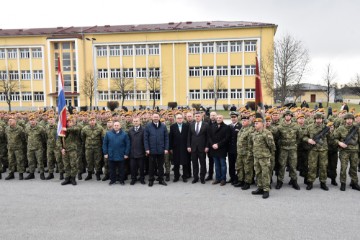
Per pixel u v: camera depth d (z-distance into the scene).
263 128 7.99
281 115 10.55
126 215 6.60
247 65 48.19
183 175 9.69
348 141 8.17
